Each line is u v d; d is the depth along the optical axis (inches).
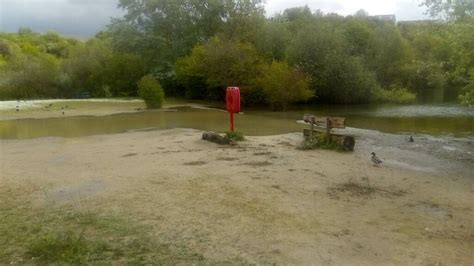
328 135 488.4
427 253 205.0
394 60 1672.0
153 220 243.9
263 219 246.2
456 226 243.9
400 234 228.7
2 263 187.9
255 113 1002.1
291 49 1254.3
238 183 325.1
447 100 1274.6
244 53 1188.5
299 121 818.8
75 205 273.3
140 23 1610.5
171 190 305.3
